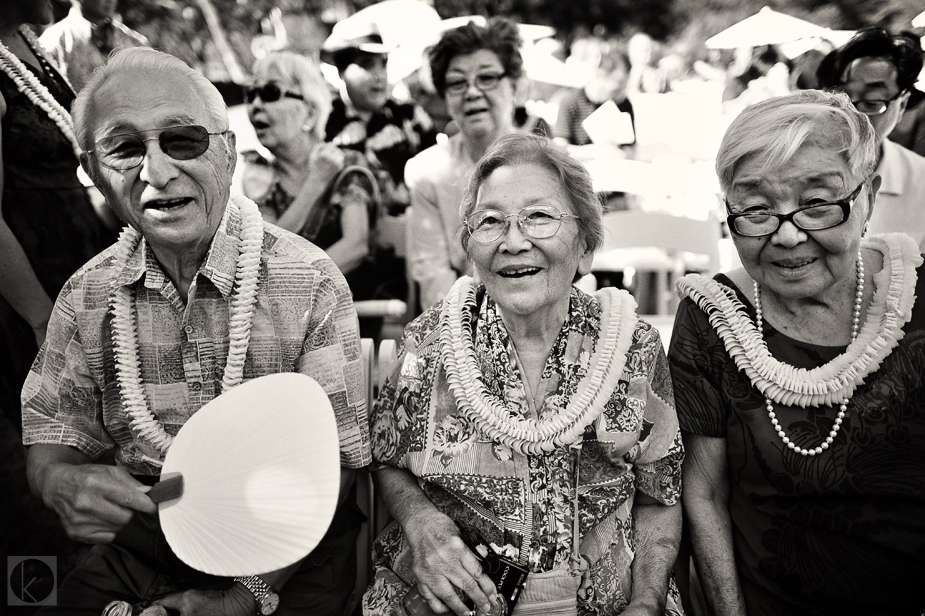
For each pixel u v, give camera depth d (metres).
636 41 4.49
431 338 1.71
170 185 1.51
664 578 1.62
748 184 1.55
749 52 4.37
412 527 1.58
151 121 1.49
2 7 2.24
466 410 1.61
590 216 1.65
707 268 3.52
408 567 1.64
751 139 1.53
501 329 1.68
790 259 1.56
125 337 1.62
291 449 1.44
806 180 1.51
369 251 3.92
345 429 1.64
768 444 1.66
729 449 1.73
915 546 1.56
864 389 1.60
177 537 1.43
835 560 1.60
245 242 1.62
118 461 1.74
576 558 1.59
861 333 1.61
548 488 1.60
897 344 1.59
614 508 1.66
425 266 3.65
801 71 4.23
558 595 1.52
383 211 3.99
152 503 1.47
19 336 2.29
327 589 1.66
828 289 1.64
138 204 1.53
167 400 1.65
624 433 1.64
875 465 1.59
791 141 1.49
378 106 4.04
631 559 1.67
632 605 1.56
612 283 3.94
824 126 1.51
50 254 2.29
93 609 1.58
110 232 2.49
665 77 4.49
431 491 1.66
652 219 3.26
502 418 1.59
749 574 1.72
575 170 1.63
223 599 1.54
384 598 1.63
